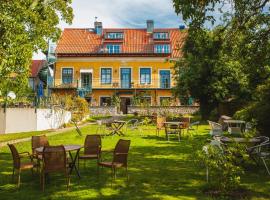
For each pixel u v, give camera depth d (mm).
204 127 24312
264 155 9547
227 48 13422
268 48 13125
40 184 8711
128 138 18359
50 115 25906
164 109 39156
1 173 10109
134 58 48094
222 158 8109
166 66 47844
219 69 27438
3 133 22016
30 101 24891
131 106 39938
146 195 7789
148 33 51562
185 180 9078
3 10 13477
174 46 49031
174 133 18016
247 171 9859
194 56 28797
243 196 7590
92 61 48312
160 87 47469
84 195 7836
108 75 48219
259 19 12633
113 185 8664
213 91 28469
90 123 30781
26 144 16438
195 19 10859
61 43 50031
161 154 13094
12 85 15195
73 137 19000
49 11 16281
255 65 13797
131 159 12070
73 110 31938
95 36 51562
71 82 48125
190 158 11773
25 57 13625
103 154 13125
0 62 12805
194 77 28453
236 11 12344
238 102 28547
